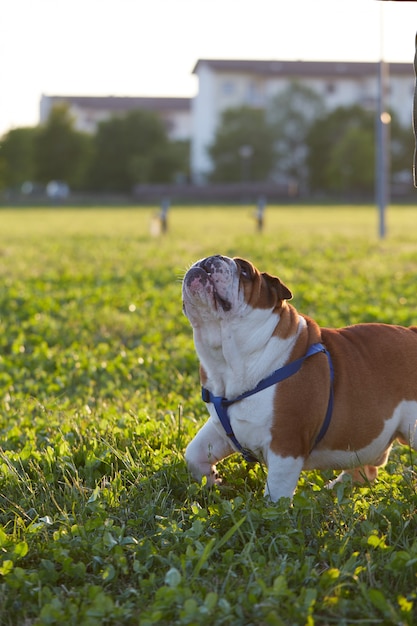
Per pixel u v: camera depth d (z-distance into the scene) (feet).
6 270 63.82
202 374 17.44
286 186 293.43
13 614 13.71
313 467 17.81
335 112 335.26
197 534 15.58
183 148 359.05
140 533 16.37
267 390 16.58
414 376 17.63
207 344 16.81
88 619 12.92
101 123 339.16
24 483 18.10
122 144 336.70
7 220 169.07
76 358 33.17
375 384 17.28
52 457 19.70
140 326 40.01
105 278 58.18
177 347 34.88
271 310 16.62
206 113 377.91
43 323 40.70
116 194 335.88
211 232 116.26
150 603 13.82
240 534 15.53
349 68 380.78
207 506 17.38
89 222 156.25
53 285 55.42
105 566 14.75
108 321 40.91
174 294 49.08
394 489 18.21
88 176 338.95
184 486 18.43
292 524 15.99
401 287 51.21
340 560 14.84
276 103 346.13
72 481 18.65
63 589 14.29
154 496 17.80
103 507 16.90
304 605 13.14
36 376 30.99
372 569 14.35
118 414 24.02
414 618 13.25
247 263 16.70
